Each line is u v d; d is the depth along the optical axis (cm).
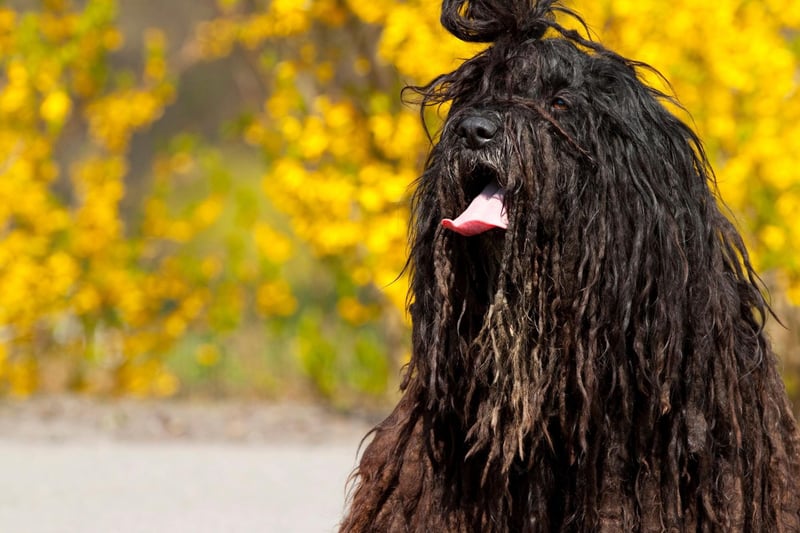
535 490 805
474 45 1239
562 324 783
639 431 788
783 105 1864
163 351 2305
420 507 820
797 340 1961
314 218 1958
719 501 793
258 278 2327
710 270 802
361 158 1933
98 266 2245
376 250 1834
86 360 2289
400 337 2125
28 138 2189
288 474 1675
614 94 811
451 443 814
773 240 1812
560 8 900
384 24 1902
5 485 1592
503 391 784
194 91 4175
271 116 2112
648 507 791
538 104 801
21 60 2139
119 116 2245
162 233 2311
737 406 795
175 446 1884
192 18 3975
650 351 778
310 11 1912
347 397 2289
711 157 1808
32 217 2173
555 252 782
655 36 1784
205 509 1477
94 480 1628
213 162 2342
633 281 775
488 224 772
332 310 2673
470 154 790
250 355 2420
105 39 2227
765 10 1886
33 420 2053
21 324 2194
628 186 785
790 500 809
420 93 899
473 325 798
